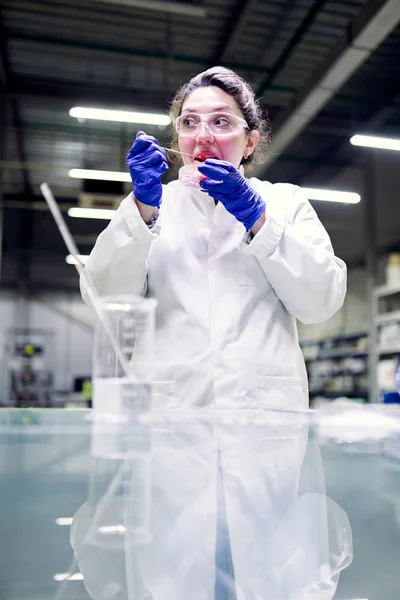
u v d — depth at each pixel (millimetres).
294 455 498
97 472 433
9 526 311
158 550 283
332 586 248
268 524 319
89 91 5777
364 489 388
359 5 4523
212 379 1158
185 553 280
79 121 6473
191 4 4090
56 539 294
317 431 676
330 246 1300
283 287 1196
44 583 246
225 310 1203
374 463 473
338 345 8367
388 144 5000
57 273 10250
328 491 384
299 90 5207
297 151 7176
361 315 9172
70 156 7523
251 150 1352
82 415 917
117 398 767
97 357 809
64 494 371
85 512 337
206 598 239
